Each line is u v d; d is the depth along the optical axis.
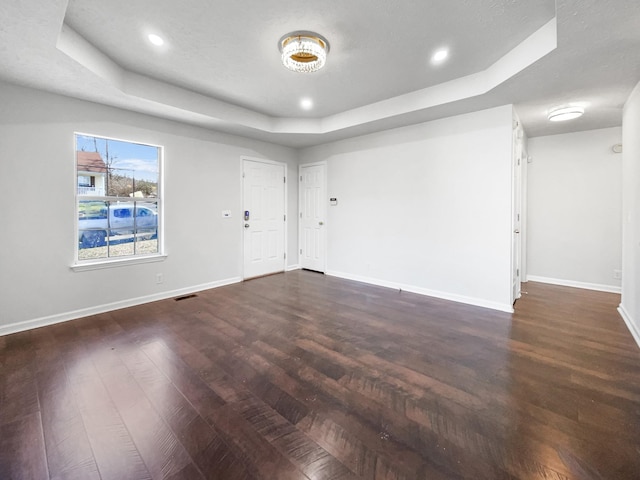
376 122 4.13
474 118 3.69
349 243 5.16
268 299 4.01
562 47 2.22
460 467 1.39
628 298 3.19
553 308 3.65
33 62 2.44
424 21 2.26
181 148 4.11
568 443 1.53
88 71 2.59
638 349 2.56
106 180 3.53
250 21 2.27
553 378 2.13
